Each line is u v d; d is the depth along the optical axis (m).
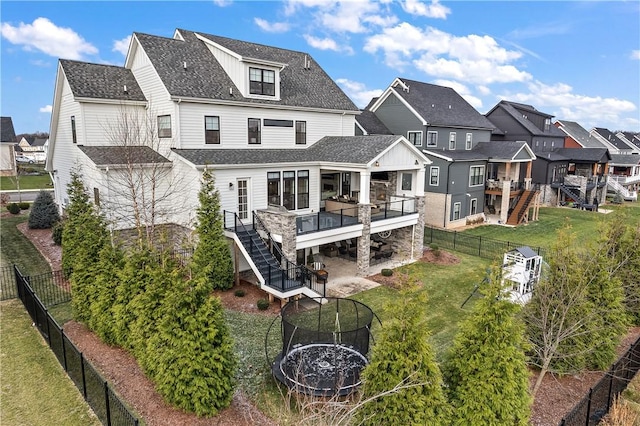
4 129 44.34
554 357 9.22
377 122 30.77
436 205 28.50
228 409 8.14
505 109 39.38
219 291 14.94
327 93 22.88
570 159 40.00
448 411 6.48
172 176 17.02
